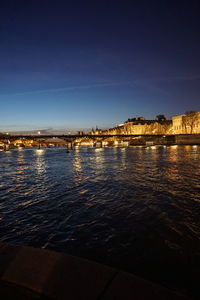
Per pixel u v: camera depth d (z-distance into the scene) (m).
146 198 13.85
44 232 8.77
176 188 16.58
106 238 8.04
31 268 3.13
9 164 46.31
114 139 195.50
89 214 11.01
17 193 16.77
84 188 17.92
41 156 78.88
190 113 153.88
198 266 5.93
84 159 55.84
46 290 2.72
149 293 2.61
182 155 55.41
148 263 6.18
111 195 15.06
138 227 9.02
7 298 2.62
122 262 6.27
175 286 5.08
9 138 122.12
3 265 3.21
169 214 10.55
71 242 7.77
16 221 10.19
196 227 8.81
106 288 2.71
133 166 34.16
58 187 18.81
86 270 3.08
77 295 2.62
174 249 6.99
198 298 4.64
